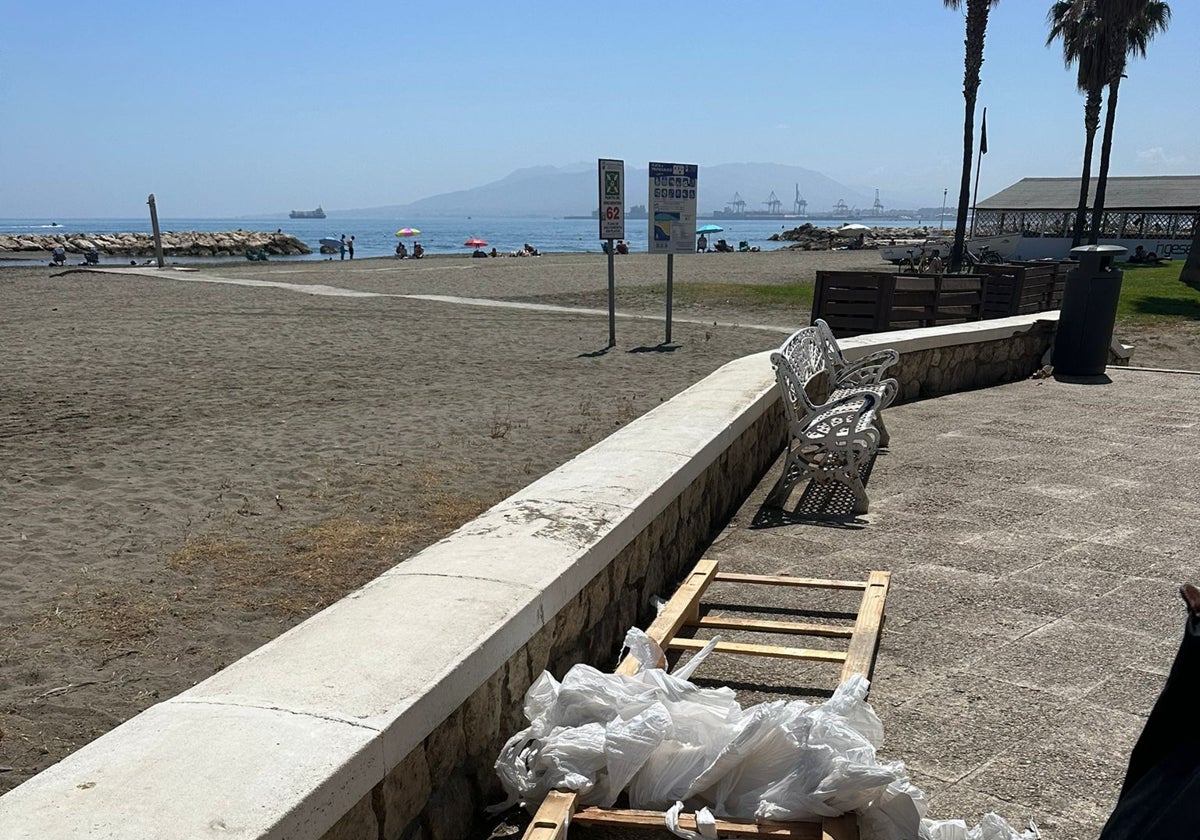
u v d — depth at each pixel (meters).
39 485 6.85
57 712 3.63
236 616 4.54
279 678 2.42
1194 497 6.23
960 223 34.06
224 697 2.31
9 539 5.65
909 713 3.52
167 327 17.25
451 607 2.92
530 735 2.84
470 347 15.05
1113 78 39.75
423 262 45.97
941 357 10.05
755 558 5.22
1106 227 51.25
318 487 6.83
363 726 2.18
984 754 3.25
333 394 10.84
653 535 4.50
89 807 1.85
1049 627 4.27
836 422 6.21
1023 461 7.17
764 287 27.05
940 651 4.04
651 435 5.41
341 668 2.48
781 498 6.05
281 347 14.77
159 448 8.05
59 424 9.05
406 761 2.37
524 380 11.98
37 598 4.75
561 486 4.38
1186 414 8.89
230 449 8.02
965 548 5.30
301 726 2.17
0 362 13.03
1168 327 18.67
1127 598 4.59
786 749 2.63
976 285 13.72
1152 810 1.56
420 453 7.93
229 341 15.41
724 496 5.93
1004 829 2.60
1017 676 3.81
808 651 3.71
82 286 28.22
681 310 21.27
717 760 2.61
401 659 2.54
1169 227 50.00
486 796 2.85
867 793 2.49
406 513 6.22
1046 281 17.72
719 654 4.07
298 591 4.86
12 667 4.00
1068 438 7.93
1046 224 54.09
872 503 6.16
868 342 9.05
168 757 2.03
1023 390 10.28
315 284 28.58
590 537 3.66
